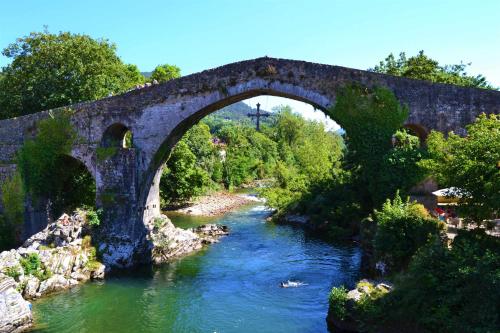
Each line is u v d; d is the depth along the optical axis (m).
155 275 25.64
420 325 14.46
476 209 16.22
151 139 28.62
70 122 30.20
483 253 15.21
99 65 35.28
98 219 27.91
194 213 46.53
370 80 25.91
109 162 28.72
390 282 18.34
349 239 33.12
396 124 25.72
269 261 27.86
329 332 17.42
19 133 31.81
